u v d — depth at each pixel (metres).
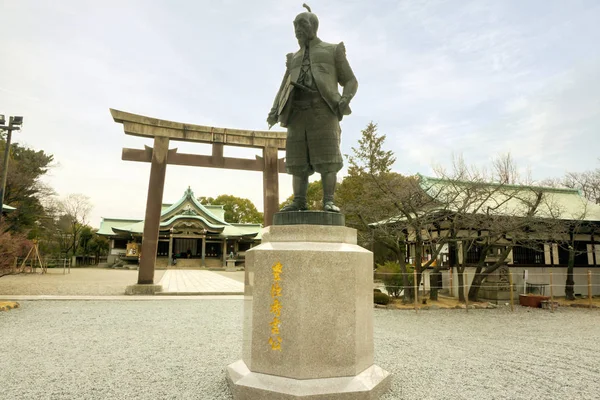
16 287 19.02
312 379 4.13
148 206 16.73
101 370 5.87
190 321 10.52
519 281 18.53
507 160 18.47
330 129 5.11
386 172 28.61
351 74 5.25
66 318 10.70
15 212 30.08
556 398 4.98
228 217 63.66
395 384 5.28
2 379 5.41
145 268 16.66
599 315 14.03
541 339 9.29
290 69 5.34
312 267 4.25
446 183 17.59
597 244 20.14
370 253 4.90
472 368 6.30
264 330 4.34
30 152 36.47
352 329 4.32
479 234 18.25
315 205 33.06
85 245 49.31
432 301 16.25
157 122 16.78
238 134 17.88
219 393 4.83
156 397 4.72
